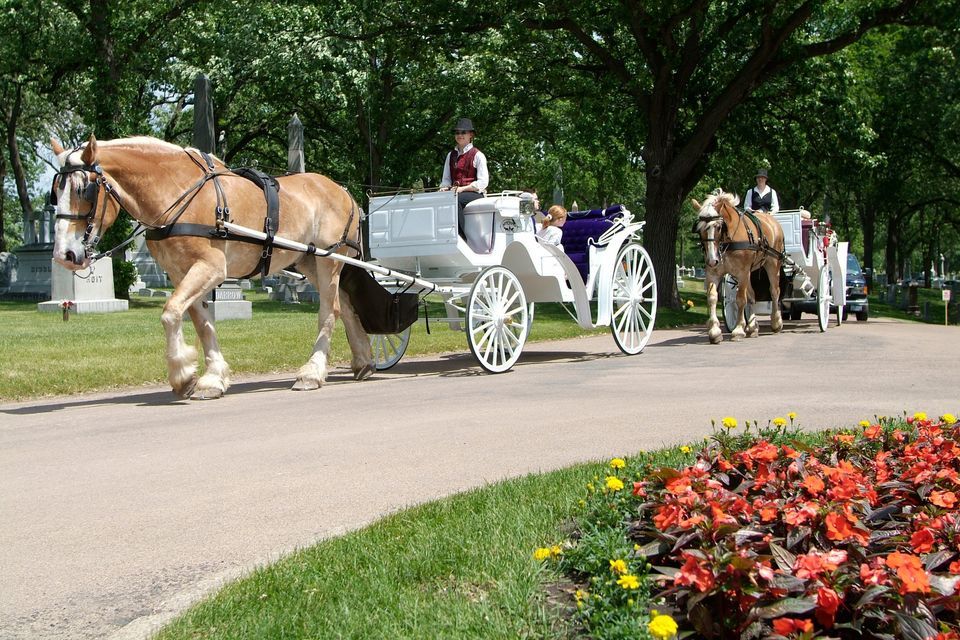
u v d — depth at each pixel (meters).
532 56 28.48
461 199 11.90
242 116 39.31
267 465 6.61
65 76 35.53
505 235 12.09
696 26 25.17
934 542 4.09
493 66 29.42
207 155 9.88
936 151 42.09
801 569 3.55
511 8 23.25
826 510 4.14
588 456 6.75
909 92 39.38
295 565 4.36
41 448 7.30
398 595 3.92
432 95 34.38
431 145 37.81
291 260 10.54
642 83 25.95
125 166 9.04
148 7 32.88
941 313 39.62
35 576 4.50
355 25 28.91
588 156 38.44
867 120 29.20
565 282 12.96
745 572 3.44
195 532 5.12
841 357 13.41
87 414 8.91
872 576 3.51
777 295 18.50
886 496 4.85
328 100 30.95
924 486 4.86
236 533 5.09
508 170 39.59
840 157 28.91
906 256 79.31
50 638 3.80
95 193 8.77
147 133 33.34
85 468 6.60
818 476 4.84
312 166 40.75
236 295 20.81
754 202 19.45
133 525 5.26
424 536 4.69
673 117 26.81
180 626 3.74
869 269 51.19
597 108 29.30
